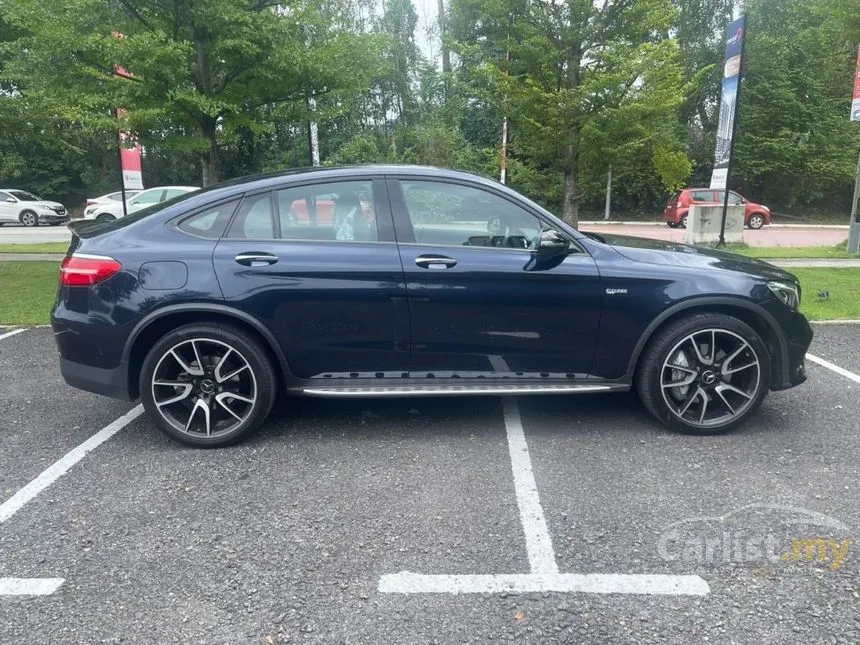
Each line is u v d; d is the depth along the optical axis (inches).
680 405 164.9
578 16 538.0
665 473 142.4
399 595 102.7
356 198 158.2
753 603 99.7
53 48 307.7
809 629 93.9
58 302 155.9
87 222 183.8
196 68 342.6
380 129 1195.3
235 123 361.7
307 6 349.4
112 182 1353.3
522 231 159.2
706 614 97.4
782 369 162.7
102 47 303.1
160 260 151.3
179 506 130.8
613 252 159.3
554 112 539.2
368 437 164.4
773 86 1214.3
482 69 580.7
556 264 155.3
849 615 96.7
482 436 164.1
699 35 1314.0
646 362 160.2
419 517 125.6
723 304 157.3
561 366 160.7
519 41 584.1
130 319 150.7
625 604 100.0
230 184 162.7
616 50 525.3
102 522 125.0
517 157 715.4
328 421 175.5
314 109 386.6
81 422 176.7
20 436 167.2
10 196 978.7
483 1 554.9
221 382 157.6
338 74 355.6
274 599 102.0
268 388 158.2
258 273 151.5
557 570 108.5
